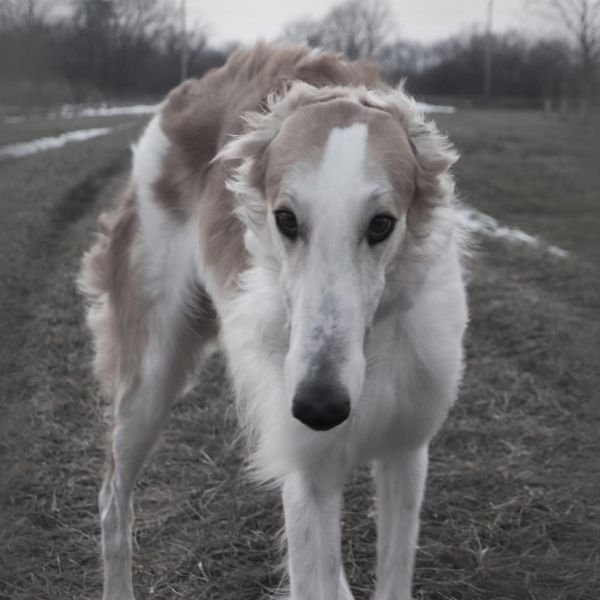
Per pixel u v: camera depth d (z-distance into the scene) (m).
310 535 2.85
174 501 4.14
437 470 4.34
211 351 3.92
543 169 16.19
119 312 3.79
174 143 3.73
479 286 7.27
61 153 16.34
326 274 2.37
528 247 9.02
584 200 12.89
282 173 2.49
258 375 3.01
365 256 2.42
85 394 5.24
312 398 2.27
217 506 4.08
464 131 22.83
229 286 3.25
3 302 6.93
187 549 3.78
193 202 3.64
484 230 9.99
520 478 4.25
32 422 4.83
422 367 2.84
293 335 2.41
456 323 2.95
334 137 2.46
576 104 41.03
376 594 3.16
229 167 3.38
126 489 3.61
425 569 3.61
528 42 49.22
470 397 5.16
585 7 35.50
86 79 45.66
